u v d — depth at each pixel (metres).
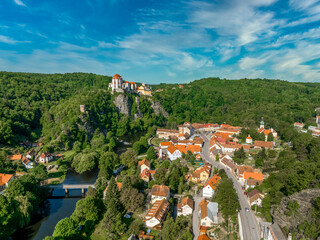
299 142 140.00
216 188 111.31
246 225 87.12
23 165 164.38
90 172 159.88
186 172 142.50
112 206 101.31
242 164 148.50
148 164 151.50
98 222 102.25
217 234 85.25
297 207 79.06
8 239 94.56
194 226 91.94
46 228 102.19
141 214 105.06
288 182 94.12
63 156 197.00
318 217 70.19
